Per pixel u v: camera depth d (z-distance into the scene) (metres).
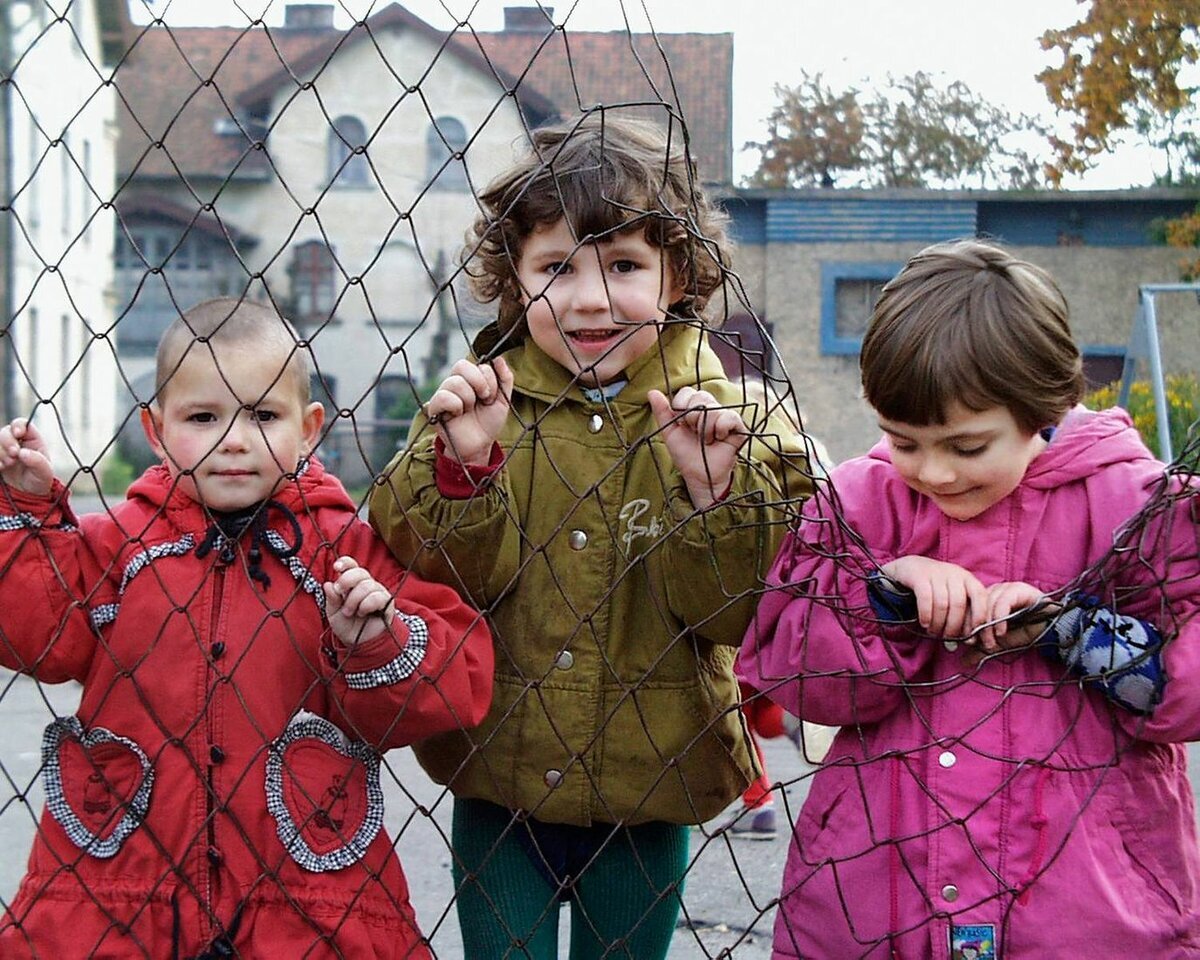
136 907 2.25
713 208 2.59
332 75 27.75
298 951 2.24
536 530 2.51
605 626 2.48
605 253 2.41
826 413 23.45
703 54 21.75
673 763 2.24
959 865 2.11
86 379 23.77
